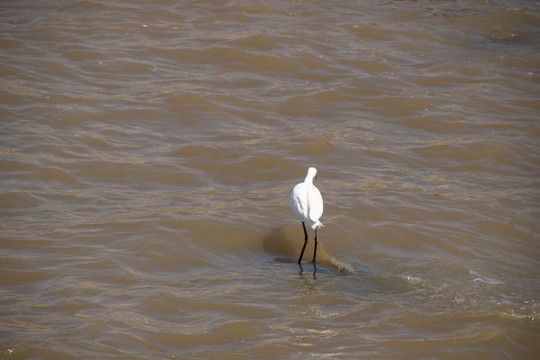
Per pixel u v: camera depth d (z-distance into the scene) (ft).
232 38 73.67
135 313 30.19
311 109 59.00
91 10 80.89
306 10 84.58
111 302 30.96
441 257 37.52
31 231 37.65
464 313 31.60
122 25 76.18
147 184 45.03
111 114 55.26
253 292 32.96
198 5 83.92
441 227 40.88
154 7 82.48
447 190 46.09
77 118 53.88
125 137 51.65
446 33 80.53
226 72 66.03
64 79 61.72
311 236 39.52
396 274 35.68
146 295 31.71
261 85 63.57
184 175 46.42
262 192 44.80
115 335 28.30
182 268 35.27
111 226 38.78
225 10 82.64
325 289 33.65
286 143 51.85
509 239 40.01
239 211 41.75
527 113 60.03
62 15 78.84
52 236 37.14
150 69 65.41
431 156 51.62
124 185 44.70
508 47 77.61
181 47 70.79
